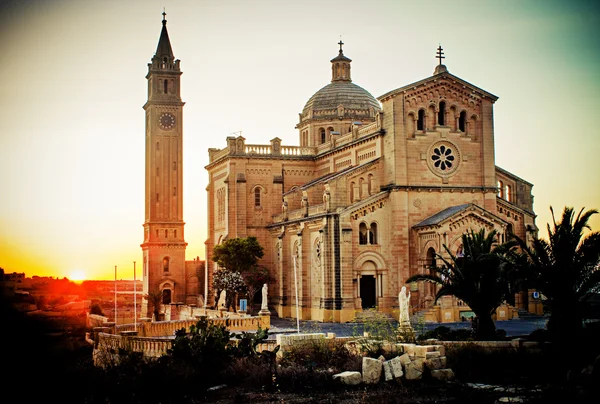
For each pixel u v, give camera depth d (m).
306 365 45.66
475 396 39.69
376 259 84.94
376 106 116.50
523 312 83.94
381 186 87.50
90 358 54.62
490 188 89.00
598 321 57.03
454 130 88.69
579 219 50.22
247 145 106.94
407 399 40.03
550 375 43.69
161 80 133.25
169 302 130.25
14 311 56.09
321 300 84.94
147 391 43.41
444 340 51.59
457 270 56.75
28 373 44.09
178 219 132.00
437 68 90.81
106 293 130.00
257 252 98.88
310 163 108.56
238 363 47.06
